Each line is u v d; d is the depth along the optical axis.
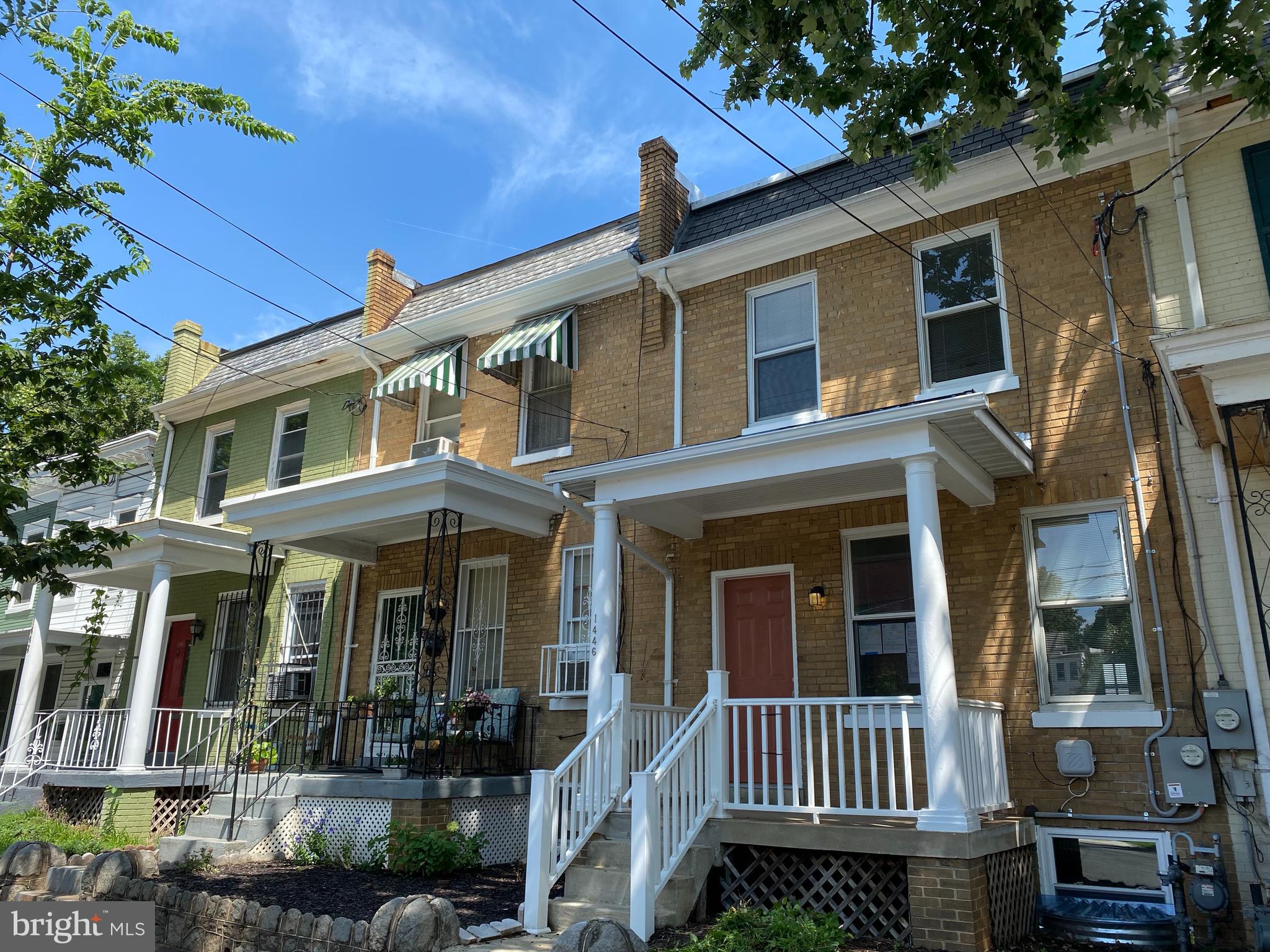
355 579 14.06
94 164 9.84
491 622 12.70
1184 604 8.03
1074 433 8.94
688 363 11.75
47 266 9.79
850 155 7.01
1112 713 8.10
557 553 12.22
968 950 6.53
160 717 13.77
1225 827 7.50
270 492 12.32
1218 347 6.48
